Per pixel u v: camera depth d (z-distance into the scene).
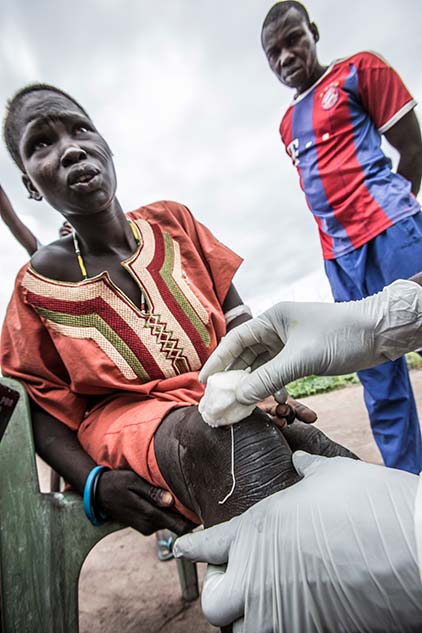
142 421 0.93
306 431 0.90
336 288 2.00
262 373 0.71
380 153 1.82
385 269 1.74
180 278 1.26
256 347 0.88
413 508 0.48
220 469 0.71
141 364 1.11
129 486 0.92
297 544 0.52
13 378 1.17
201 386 1.14
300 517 0.54
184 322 1.18
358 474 0.56
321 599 0.49
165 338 1.14
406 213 1.69
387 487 0.52
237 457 0.70
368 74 1.77
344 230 1.85
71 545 1.01
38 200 1.33
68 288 1.16
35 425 1.14
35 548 0.96
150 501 0.91
